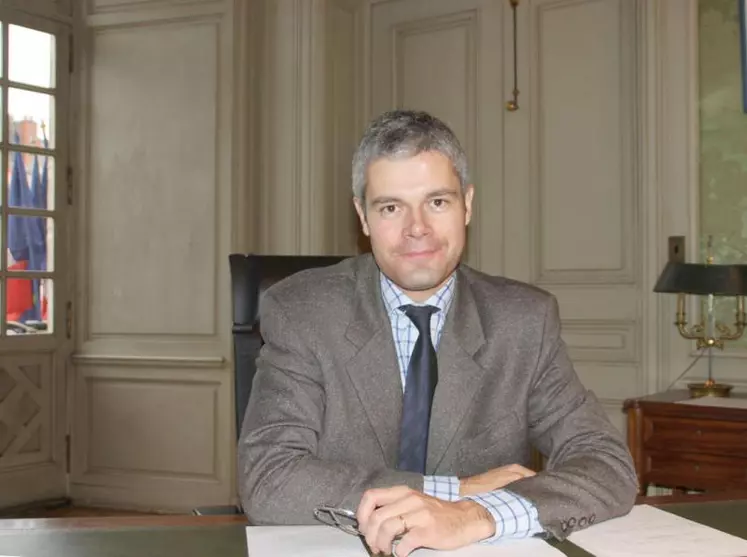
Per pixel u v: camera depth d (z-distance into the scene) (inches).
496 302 58.2
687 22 130.5
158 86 162.1
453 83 155.5
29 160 159.6
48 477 161.5
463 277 59.2
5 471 154.6
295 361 53.8
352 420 53.9
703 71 130.6
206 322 157.8
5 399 154.6
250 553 39.6
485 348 56.0
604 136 140.5
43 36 162.1
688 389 126.3
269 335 55.7
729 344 128.0
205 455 156.6
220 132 158.2
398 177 49.3
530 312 57.8
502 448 55.2
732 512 48.0
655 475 112.4
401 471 47.8
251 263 68.9
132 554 39.5
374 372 54.3
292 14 158.9
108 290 163.9
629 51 138.3
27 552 39.7
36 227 160.6
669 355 131.8
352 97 164.4
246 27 158.6
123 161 163.8
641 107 134.8
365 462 53.7
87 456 164.1
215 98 158.6
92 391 164.2
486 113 151.7
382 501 42.2
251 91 160.2
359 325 55.0
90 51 165.2
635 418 114.0
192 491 156.9
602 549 40.6
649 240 133.3
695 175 129.9
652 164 133.0
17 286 157.3
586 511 44.1
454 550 40.5
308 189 157.1
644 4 133.9
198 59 159.8
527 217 147.6
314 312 55.3
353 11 164.7
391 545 39.9
